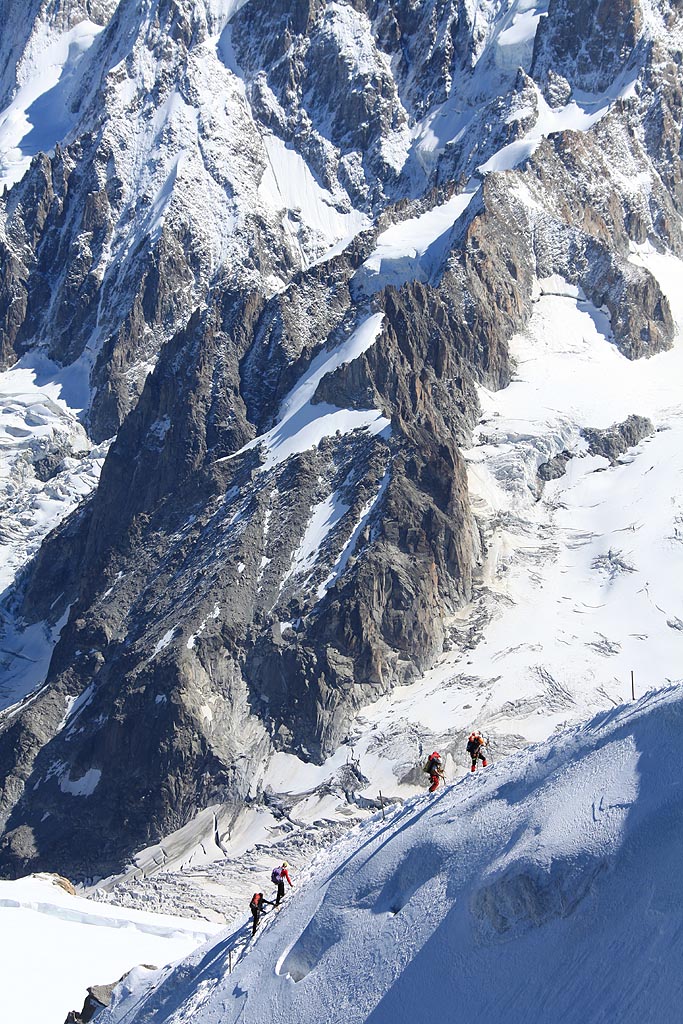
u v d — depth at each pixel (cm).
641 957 6197
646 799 6594
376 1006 7275
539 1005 6438
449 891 7475
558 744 7450
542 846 6769
